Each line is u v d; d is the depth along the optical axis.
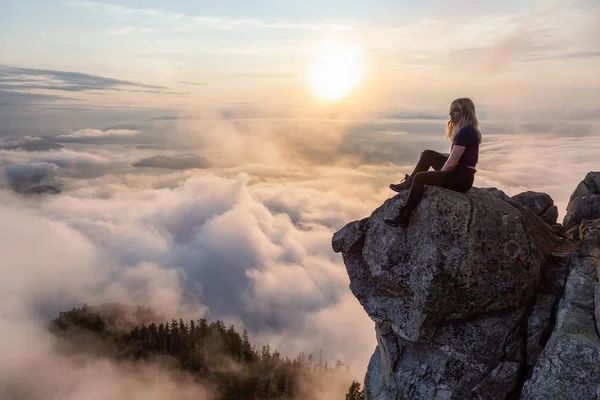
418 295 7.48
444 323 7.65
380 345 9.23
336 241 9.11
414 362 8.17
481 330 7.45
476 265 7.13
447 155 8.28
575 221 9.90
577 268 7.51
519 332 7.38
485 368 7.40
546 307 7.39
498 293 7.30
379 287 8.45
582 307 6.82
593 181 10.50
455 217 7.14
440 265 7.12
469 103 7.61
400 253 7.96
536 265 7.43
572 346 6.16
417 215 7.71
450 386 7.56
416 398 7.81
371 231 8.57
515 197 10.48
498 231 7.24
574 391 5.91
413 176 8.46
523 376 7.24
